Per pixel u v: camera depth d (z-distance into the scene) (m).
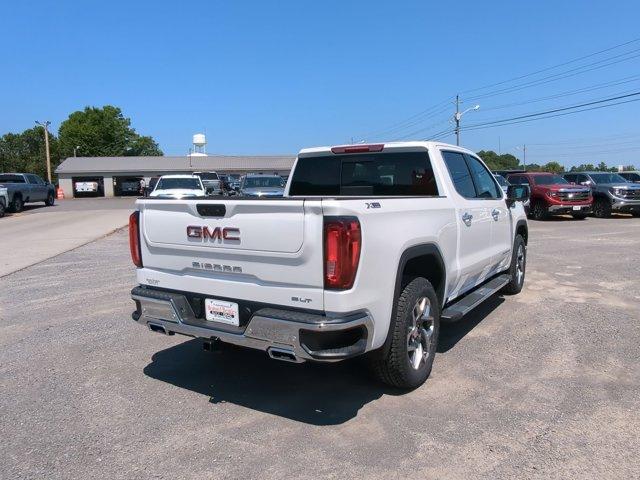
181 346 5.54
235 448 3.47
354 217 3.46
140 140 101.88
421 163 5.24
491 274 6.54
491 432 3.63
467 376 4.59
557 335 5.68
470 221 5.35
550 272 9.19
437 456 3.34
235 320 3.90
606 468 3.19
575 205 19.55
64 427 3.78
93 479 3.15
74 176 59.62
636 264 9.88
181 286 4.20
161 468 3.25
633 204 20.19
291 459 3.33
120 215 25.00
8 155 93.50
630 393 4.21
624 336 5.61
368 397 4.23
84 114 95.50
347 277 3.41
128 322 6.43
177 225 4.12
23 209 31.34
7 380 4.64
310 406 4.08
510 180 22.05
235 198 3.89
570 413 3.88
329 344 3.50
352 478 3.12
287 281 3.58
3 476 3.18
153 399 4.23
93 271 9.92
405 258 4.04
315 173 6.02
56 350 5.41
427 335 4.43
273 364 5.00
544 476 3.11
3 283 8.80
